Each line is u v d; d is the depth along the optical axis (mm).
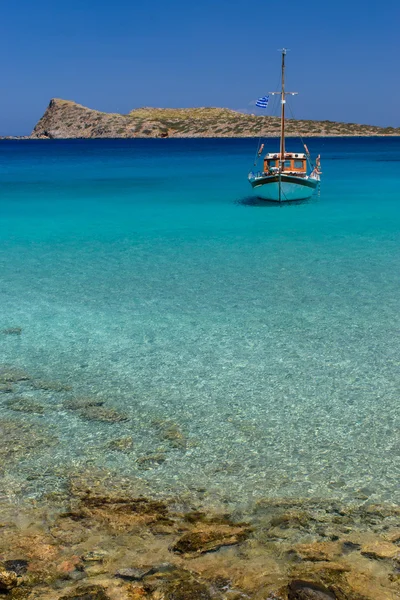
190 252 23203
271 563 5922
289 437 8922
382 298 16203
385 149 143375
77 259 22047
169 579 5664
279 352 12359
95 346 12852
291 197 36344
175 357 12172
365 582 5574
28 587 5570
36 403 10148
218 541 6328
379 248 23406
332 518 6840
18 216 33750
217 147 168375
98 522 6750
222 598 5387
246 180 56812
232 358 12078
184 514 6957
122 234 27594
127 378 11172
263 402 10109
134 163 89750
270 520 6801
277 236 26516
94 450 8586
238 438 8930
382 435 8945
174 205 38062
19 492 7457
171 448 8648
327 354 12203
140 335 13516
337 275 18953
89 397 10383
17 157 112938
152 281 18531
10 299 16578
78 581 5652
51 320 14664
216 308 15523
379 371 11297
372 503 7172
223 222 30859
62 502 7227
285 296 16562
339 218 31578
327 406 9914
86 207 37625
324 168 72812
